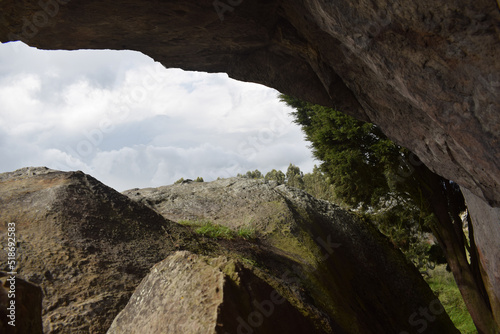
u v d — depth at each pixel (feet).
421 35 10.71
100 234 19.10
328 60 19.26
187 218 31.19
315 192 68.74
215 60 21.86
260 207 33.94
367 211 43.80
